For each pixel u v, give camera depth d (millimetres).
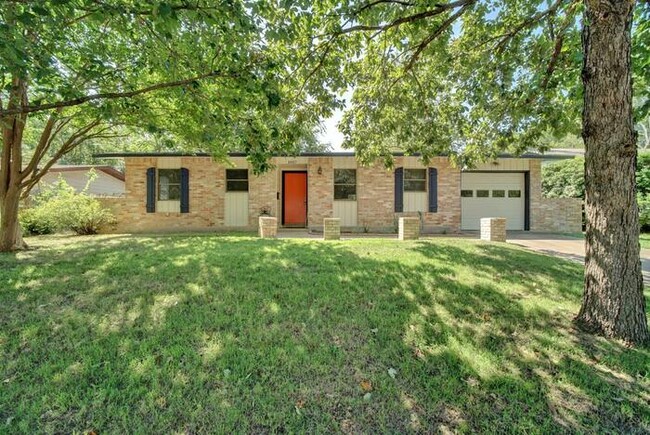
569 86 6180
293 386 2699
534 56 6258
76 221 11453
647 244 9883
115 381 2672
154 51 4023
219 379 2740
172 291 4367
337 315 3867
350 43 5246
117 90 4844
